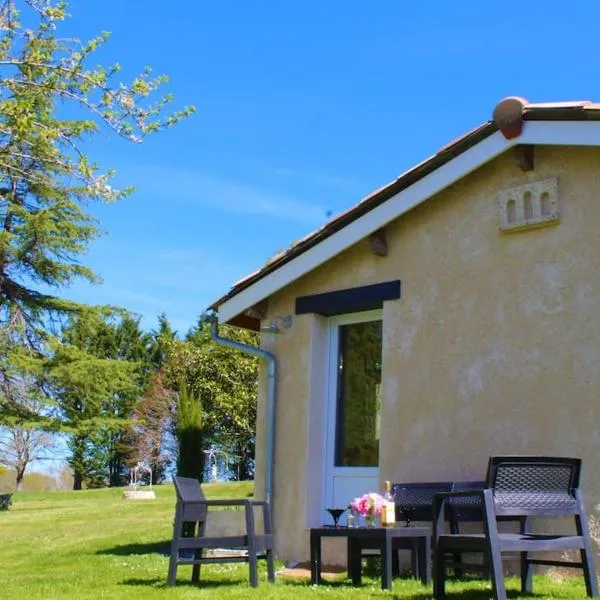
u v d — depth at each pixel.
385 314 9.39
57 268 27.86
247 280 10.48
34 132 9.68
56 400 29.00
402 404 9.03
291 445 10.03
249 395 40.12
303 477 9.80
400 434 8.98
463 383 8.60
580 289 7.94
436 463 8.63
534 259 8.31
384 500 7.25
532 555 7.74
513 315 8.37
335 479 9.82
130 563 9.26
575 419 7.75
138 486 38.72
